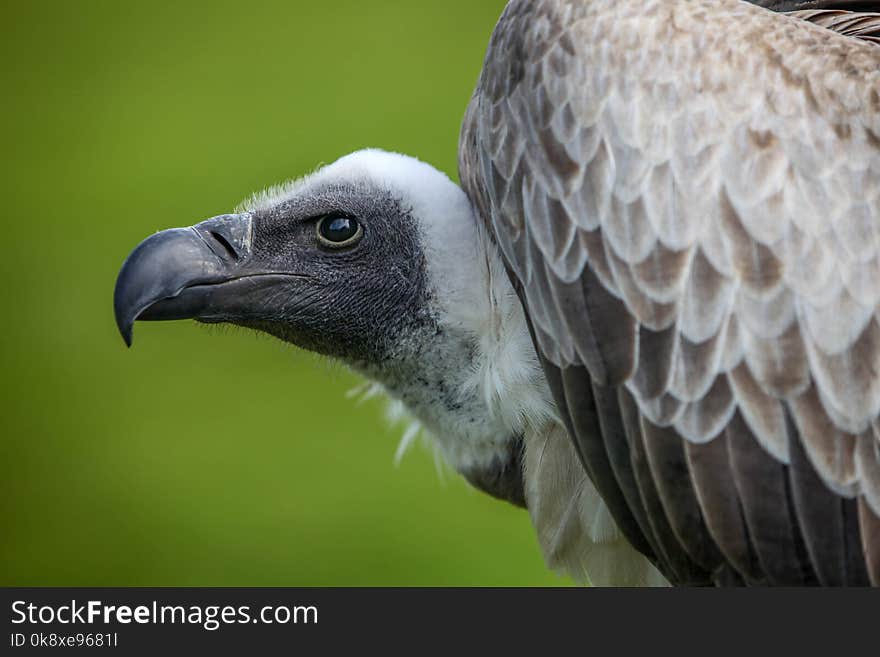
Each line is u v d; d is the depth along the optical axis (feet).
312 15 77.82
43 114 76.28
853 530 25.70
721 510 26.09
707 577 27.09
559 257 27.45
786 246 26.04
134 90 76.84
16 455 60.34
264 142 70.95
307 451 58.34
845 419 25.73
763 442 25.90
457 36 74.84
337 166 33.73
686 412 26.25
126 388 62.49
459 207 32.17
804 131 26.35
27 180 71.87
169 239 32.71
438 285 31.91
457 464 32.96
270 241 33.14
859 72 26.71
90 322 65.67
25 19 81.97
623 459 26.99
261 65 75.56
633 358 26.63
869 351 25.79
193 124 73.15
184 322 63.67
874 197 26.18
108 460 59.57
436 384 32.30
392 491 56.39
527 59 28.27
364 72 73.46
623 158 26.86
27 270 67.72
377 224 32.48
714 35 26.94
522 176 28.09
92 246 68.13
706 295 26.22
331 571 53.42
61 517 57.67
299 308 32.99
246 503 56.49
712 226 26.30
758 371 25.94
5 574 55.57
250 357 62.18
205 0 80.28
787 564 25.98
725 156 26.37
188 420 60.39
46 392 62.69
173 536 55.31
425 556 53.47
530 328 28.37
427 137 69.36
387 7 77.46
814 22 31.42
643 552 28.07
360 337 32.96
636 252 26.66
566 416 27.76
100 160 72.33
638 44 27.12
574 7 27.99
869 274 25.94
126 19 80.53
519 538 53.88
